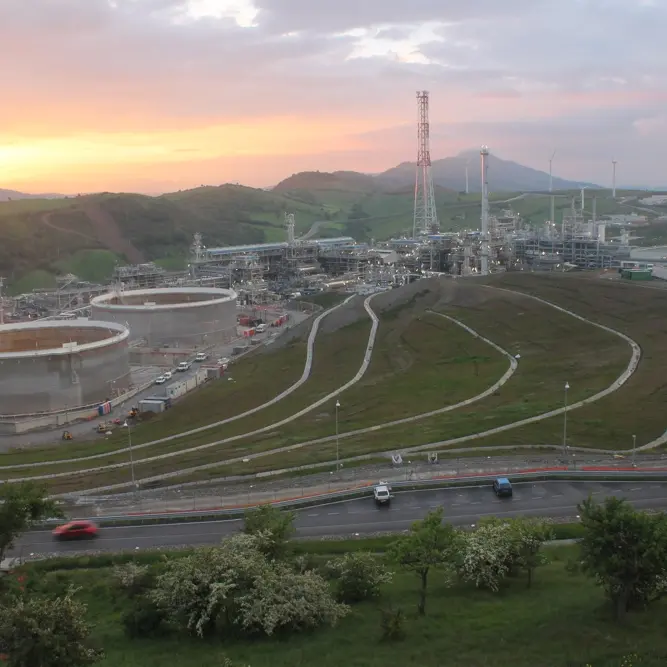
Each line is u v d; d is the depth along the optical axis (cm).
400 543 5044
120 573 5425
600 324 16350
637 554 4112
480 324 18012
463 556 5119
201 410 14088
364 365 16512
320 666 3925
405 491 7719
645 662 3612
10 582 5656
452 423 10681
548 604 4666
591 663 3659
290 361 17650
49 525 7238
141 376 17888
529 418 10512
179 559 5178
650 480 7694
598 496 7269
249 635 4494
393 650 4112
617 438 9269
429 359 16088
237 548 5119
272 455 9994
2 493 5834
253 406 14050
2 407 15162
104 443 12444
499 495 7400
